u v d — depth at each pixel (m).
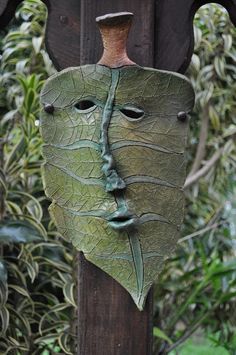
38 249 2.07
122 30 1.31
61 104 1.33
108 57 1.32
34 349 1.99
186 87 1.33
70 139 1.33
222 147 2.58
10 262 2.03
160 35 1.39
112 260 1.32
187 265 2.43
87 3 1.38
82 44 1.37
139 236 1.32
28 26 2.29
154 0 1.38
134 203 1.32
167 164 1.33
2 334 1.86
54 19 1.40
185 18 1.39
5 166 2.09
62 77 1.33
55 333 2.01
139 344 1.35
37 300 2.10
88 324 1.35
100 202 1.32
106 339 1.35
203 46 2.35
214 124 2.46
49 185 1.33
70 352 1.95
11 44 2.38
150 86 1.33
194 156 2.74
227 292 2.19
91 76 1.32
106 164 1.31
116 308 1.35
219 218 2.53
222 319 2.30
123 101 1.32
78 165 1.33
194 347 3.83
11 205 2.03
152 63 1.38
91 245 1.32
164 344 2.18
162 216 1.33
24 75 2.31
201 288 2.22
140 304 1.32
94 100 1.33
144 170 1.32
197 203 2.69
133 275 1.32
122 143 1.32
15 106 2.35
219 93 2.41
